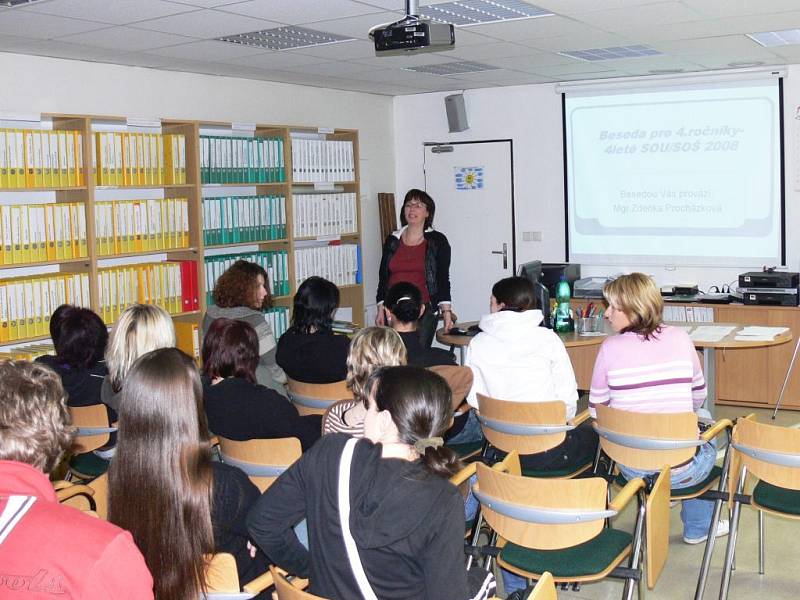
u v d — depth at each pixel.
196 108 6.35
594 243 7.61
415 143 8.36
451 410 1.77
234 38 5.04
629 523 4.12
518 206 7.94
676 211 7.22
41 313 4.98
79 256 5.19
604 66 6.60
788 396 6.34
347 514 1.64
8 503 1.25
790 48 5.81
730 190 6.97
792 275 6.24
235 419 2.87
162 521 1.69
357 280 7.47
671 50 5.88
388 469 1.65
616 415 3.09
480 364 3.56
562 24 4.90
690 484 3.19
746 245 6.96
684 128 7.09
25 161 4.88
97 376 3.59
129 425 1.70
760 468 2.92
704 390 3.45
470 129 8.07
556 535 2.45
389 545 1.61
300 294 3.86
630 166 7.37
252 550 2.16
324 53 5.65
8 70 5.14
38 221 4.96
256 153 6.41
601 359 3.32
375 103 8.18
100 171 5.30
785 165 6.74
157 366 1.71
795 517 2.93
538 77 7.23
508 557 2.64
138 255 5.57
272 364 4.33
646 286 3.25
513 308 3.64
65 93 5.45
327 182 7.10
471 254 8.23
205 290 5.95
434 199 8.34
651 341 3.25
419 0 4.26
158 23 4.45
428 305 5.65
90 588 1.19
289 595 1.77
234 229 6.25
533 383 3.49
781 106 6.69
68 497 2.35
